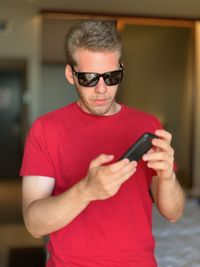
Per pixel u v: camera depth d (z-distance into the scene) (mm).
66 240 1081
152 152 975
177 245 2289
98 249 1070
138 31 6707
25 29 5586
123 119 1179
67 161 1112
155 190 1178
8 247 3445
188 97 6027
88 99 1063
